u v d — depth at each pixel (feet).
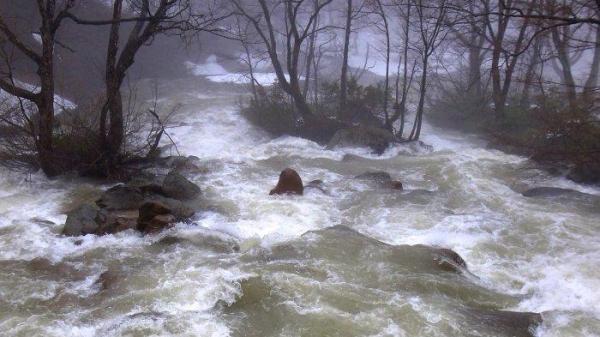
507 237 26.04
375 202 31.65
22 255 23.18
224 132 67.56
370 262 21.44
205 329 16.40
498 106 65.82
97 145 38.11
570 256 23.63
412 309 17.70
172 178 32.96
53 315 17.54
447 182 40.01
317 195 33.47
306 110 67.92
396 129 72.38
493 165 44.01
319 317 17.11
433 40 62.59
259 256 22.04
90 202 33.17
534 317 17.26
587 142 38.78
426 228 27.50
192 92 95.91
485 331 16.61
